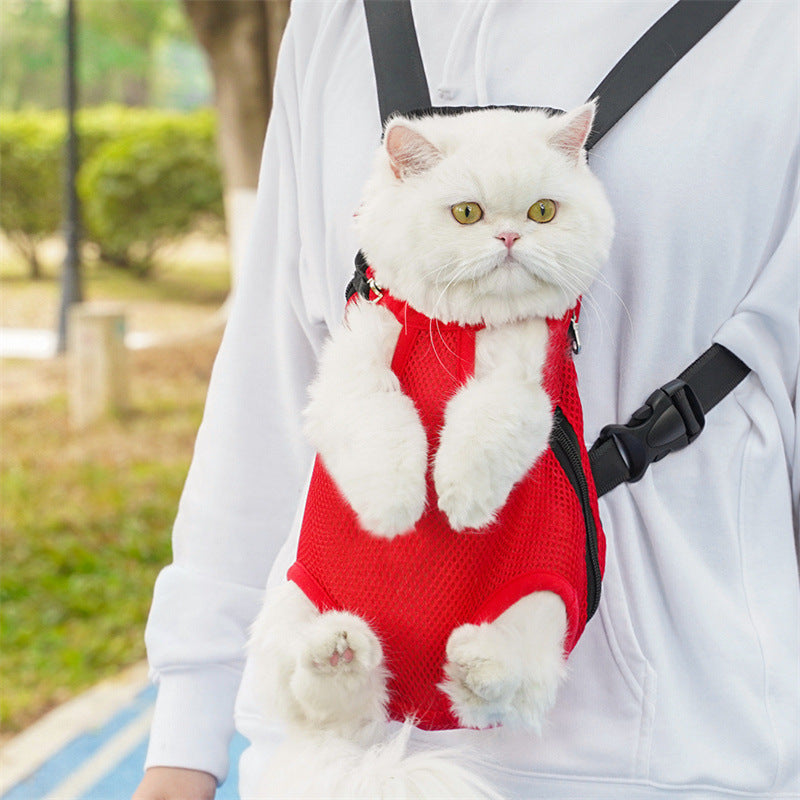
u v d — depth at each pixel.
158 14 18.55
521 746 1.39
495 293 1.22
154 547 6.43
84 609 5.55
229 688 1.65
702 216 1.41
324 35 1.60
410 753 1.36
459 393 1.21
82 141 15.32
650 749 1.38
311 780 1.20
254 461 1.67
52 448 8.23
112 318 8.84
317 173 1.60
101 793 3.54
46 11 18.58
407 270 1.24
